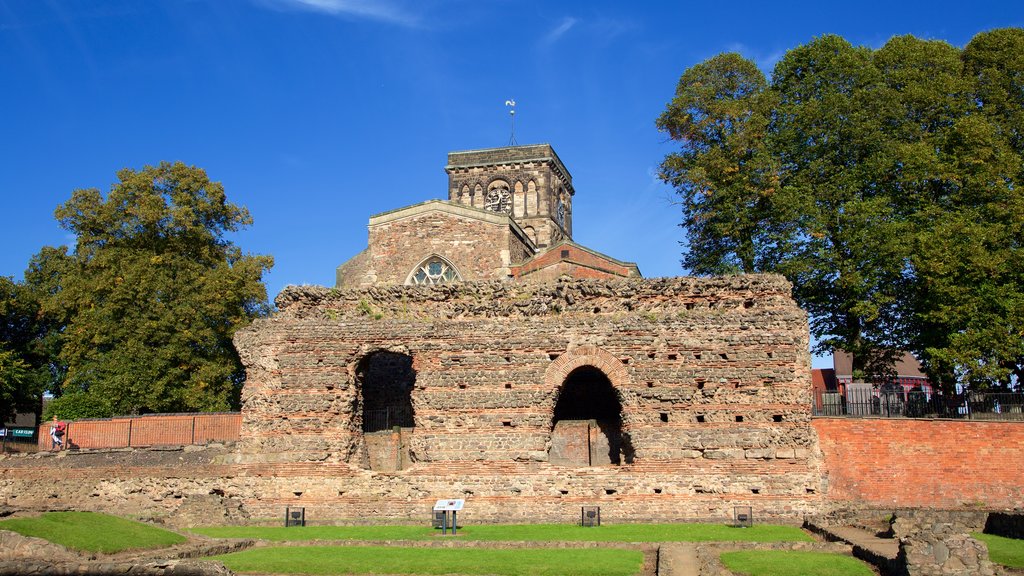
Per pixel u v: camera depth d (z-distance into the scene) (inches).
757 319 1455.5
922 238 1812.3
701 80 2224.4
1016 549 1021.8
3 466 1626.5
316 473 1488.7
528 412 1466.5
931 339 1884.8
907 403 1718.8
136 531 1125.1
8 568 910.4
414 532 1269.7
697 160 2177.7
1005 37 2062.0
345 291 1599.4
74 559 967.0
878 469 1438.2
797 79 2199.8
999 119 2010.3
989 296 1770.4
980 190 1883.6
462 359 1496.1
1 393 2369.6
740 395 1430.9
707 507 1400.1
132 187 2427.4
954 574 880.3
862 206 1905.8
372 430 1704.0
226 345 2411.4
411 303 1579.7
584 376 1675.7
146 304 2303.2
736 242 2161.7
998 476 1422.2
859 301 1889.8
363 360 1549.0
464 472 1460.4
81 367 2279.8
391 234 2485.2
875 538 1109.7
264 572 969.5
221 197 2544.3
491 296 1558.8
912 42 2155.5
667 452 1423.5
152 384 2228.1
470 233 2437.3
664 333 1462.8
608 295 1523.1
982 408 1654.8
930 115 2050.9
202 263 2488.9
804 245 1994.3
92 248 2423.7
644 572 954.7
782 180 2086.6
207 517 1414.9
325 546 1139.9
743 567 948.0
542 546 1125.7
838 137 2032.5
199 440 1764.3
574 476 1437.0
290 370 1533.0
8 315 2618.1
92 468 1589.6
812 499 1393.9
